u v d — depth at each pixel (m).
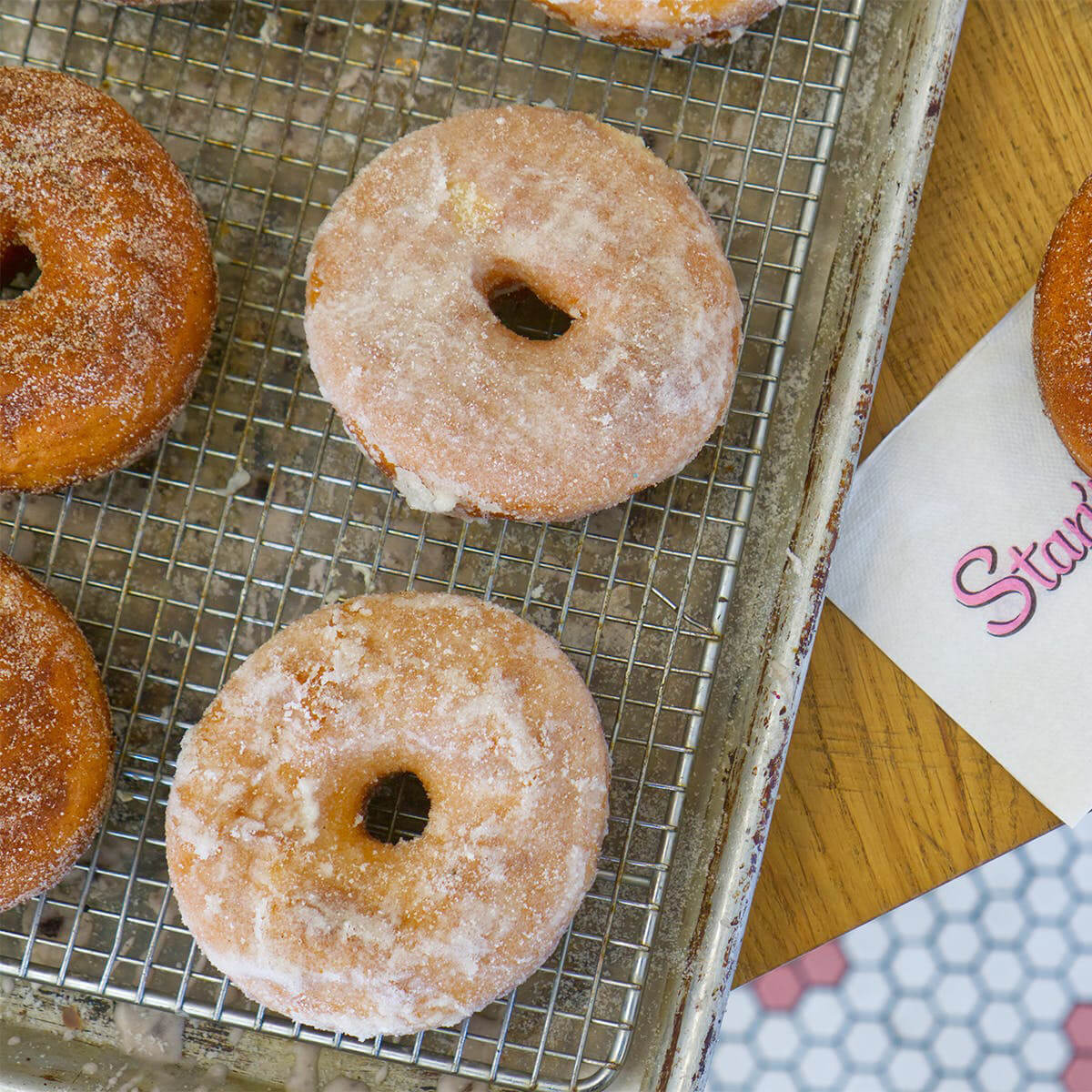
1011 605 0.69
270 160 0.70
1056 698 0.69
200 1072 0.68
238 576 0.69
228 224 0.70
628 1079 0.68
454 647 0.66
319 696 0.65
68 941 0.69
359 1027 0.65
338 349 0.66
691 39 0.68
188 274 0.66
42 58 0.70
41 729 0.65
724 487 0.69
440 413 0.66
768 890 0.70
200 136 0.70
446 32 0.70
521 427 0.66
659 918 0.68
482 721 0.65
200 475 0.70
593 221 0.66
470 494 0.66
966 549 0.70
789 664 0.67
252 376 0.70
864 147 0.69
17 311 0.65
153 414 0.67
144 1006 0.68
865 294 0.68
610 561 0.69
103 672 0.69
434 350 0.66
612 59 0.70
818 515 0.68
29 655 0.66
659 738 0.69
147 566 0.69
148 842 0.69
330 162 0.70
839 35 0.69
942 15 0.68
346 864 0.65
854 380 0.68
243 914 0.65
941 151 0.70
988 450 0.70
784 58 0.70
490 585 0.69
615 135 0.67
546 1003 0.69
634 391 0.66
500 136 0.67
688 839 0.68
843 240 0.69
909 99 0.68
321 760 0.65
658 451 0.66
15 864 0.65
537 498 0.66
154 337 0.66
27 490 0.67
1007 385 0.70
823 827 0.70
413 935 0.65
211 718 0.66
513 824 0.65
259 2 0.70
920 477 0.70
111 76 0.70
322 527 0.70
